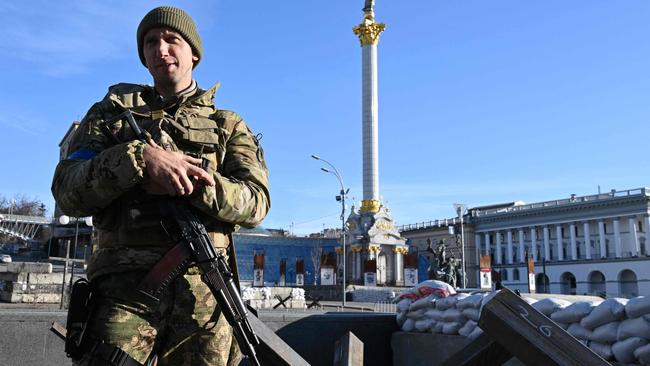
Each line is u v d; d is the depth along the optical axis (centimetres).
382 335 630
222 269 211
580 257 9262
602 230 9000
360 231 5984
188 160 206
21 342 461
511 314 224
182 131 231
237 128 255
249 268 7519
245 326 210
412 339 608
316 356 566
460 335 551
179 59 245
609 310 423
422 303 602
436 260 4341
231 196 214
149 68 248
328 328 581
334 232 10112
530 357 216
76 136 238
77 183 202
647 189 8612
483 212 10850
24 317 465
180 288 214
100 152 220
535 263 9662
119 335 200
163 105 240
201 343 219
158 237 212
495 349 279
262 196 237
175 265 207
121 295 205
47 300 2080
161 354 217
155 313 209
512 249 10062
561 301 485
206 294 221
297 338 561
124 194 214
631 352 407
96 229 228
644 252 8581
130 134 230
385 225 6034
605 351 425
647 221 8494
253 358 207
